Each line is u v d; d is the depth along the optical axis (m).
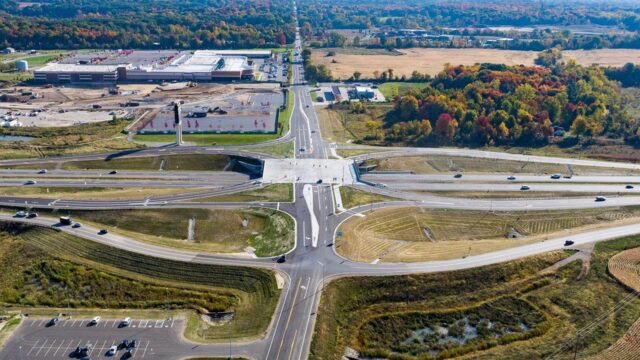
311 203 184.62
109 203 180.38
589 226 174.75
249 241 162.50
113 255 151.38
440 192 196.75
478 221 177.38
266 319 127.12
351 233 165.00
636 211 185.25
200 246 157.38
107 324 125.69
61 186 193.00
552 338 125.56
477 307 137.38
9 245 156.75
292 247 156.12
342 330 127.88
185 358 114.31
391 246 159.38
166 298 136.75
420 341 126.44
